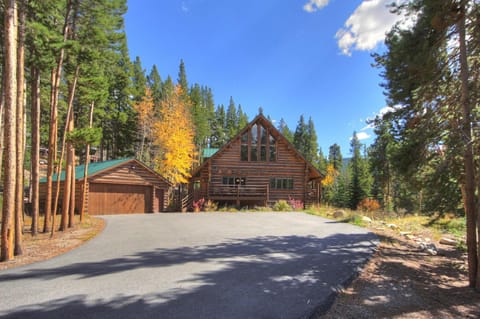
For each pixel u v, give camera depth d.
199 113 41.66
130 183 20.30
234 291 4.59
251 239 9.37
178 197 27.53
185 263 6.25
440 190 9.38
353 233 10.95
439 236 11.47
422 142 7.05
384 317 3.96
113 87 27.28
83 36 10.82
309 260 6.72
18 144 7.41
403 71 6.97
